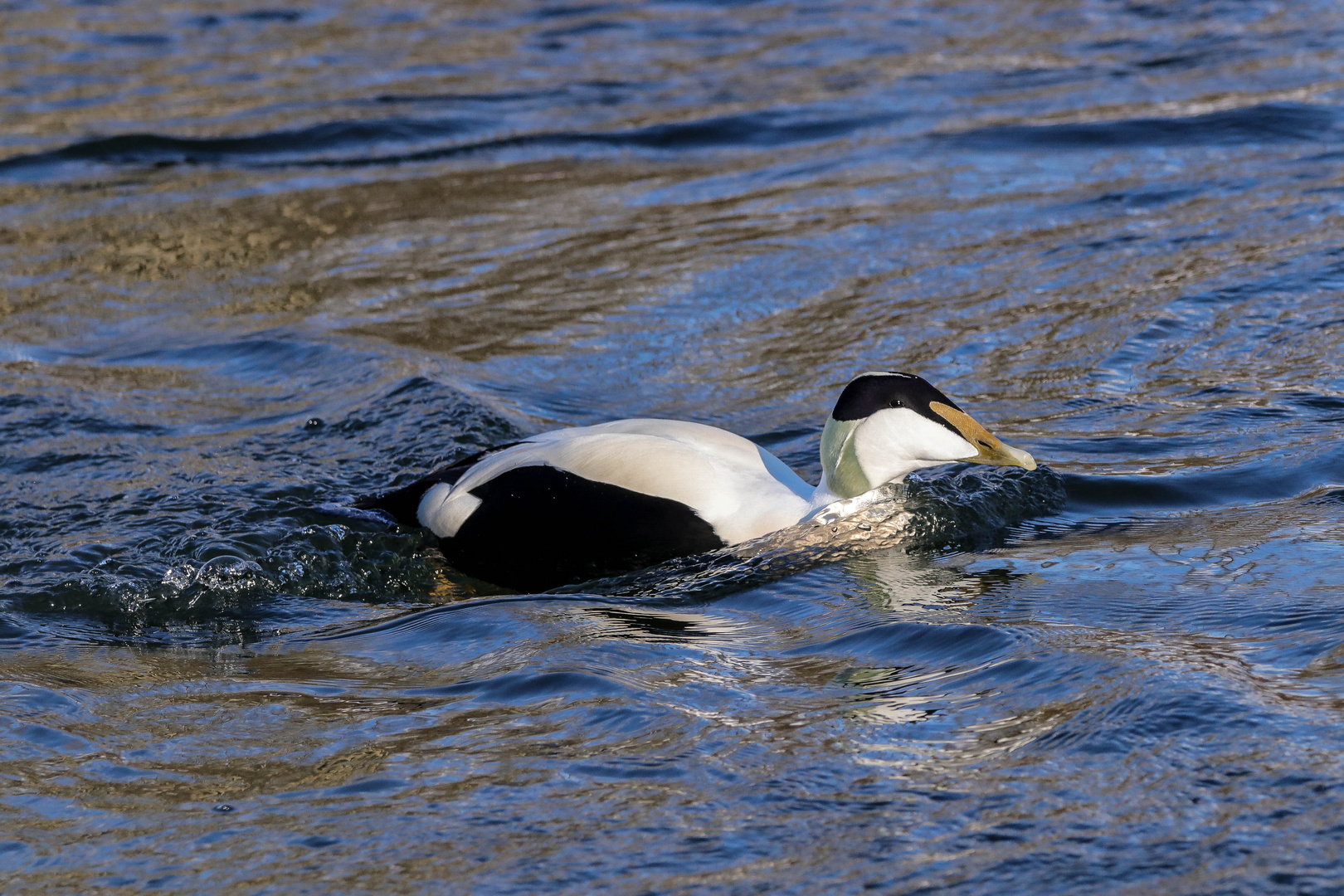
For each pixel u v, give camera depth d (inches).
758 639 311.1
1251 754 231.1
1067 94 842.2
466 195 742.5
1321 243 575.5
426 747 263.6
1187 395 455.5
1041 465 407.5
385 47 1045.2
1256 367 471.8
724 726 261.3
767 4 1136.8
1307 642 273.1
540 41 1051.9
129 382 531.2
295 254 666.2
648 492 365.4
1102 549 349.7
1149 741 238.8
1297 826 211.6
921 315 547.2
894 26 1045.2
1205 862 205.9
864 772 239.1
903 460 366.6
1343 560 318.7
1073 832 216.1
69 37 1083.9
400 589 374.0
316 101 904.3
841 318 552.1
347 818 238.2
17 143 832.3
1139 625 293.7
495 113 877.8
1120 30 981.2
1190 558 333.7
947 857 212.7
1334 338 486.6
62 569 380.2
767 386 496.4
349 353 541.6
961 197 685.3
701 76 939.3
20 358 557.0
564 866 218.2
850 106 852.0
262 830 236.4
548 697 282.8
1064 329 519.8
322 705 290.0
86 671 319.6
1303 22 953.5
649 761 249.3
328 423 481.1
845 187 714.2
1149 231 614.2
